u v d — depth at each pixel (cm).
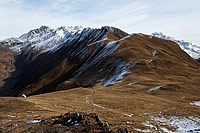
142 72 9150
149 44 15988
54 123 2252
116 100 4678
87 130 1961
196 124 2842
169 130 2531
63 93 6353
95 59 15188
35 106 3688
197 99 5306
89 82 10756
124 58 11762
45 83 18188
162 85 6706
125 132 1991
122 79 8469
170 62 10700
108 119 2742
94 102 4497
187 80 7906
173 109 3931
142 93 5884
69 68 18825
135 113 3472
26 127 2111
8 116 2834
